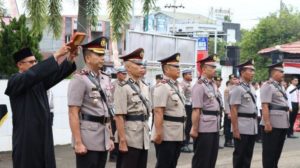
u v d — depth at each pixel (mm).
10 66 12188
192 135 8477
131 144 7234
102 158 6539
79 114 6398
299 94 17391
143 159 7414
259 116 15750
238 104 9203
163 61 8078
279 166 11391
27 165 5496
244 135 9250
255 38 40750
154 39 16234
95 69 6504
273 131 9664
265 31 40562
